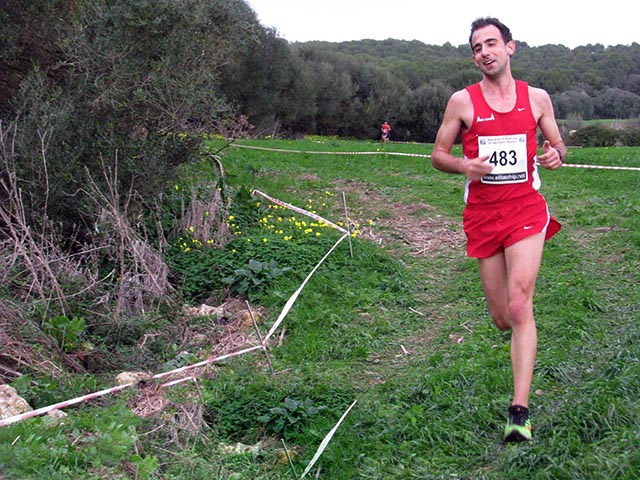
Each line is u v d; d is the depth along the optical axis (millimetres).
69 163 7680
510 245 4105
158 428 4648
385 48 77375
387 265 8109
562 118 46219
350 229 9945
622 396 4305
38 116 7742
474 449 4289
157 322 6625
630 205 10438
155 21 8156
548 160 4059
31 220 7512
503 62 4102
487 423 4523
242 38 9477
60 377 5289
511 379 5047
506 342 5910
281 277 7535
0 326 5551
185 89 8398
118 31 8211
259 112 34938
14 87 9102
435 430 4504
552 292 6906
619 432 3850
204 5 8547
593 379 4820
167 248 8234
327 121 44031
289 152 18922
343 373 5750
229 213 9406
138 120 8461
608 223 9547
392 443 4512
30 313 5930
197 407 4988
